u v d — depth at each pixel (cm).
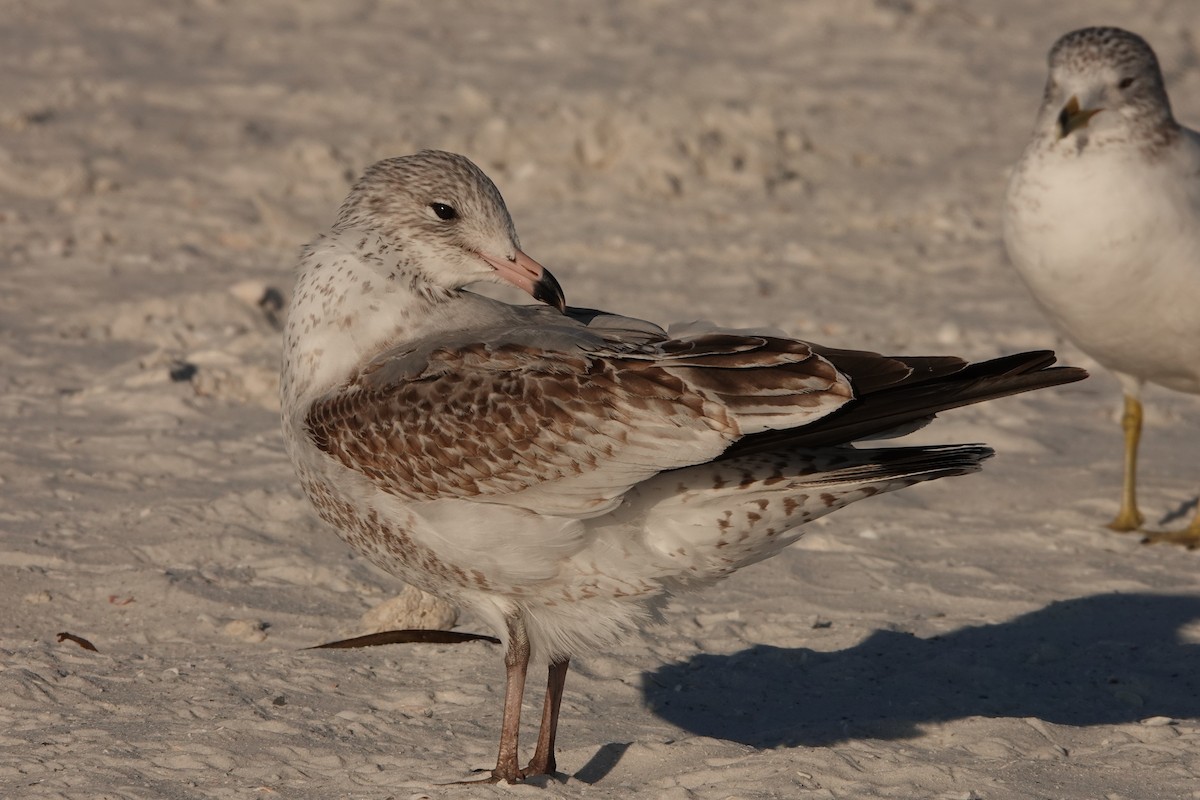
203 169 2362
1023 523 1352
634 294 1969
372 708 948
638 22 3397
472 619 1116
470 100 2694
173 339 1700
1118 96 1303
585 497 827
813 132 2756
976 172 2641
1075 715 977
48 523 1208
